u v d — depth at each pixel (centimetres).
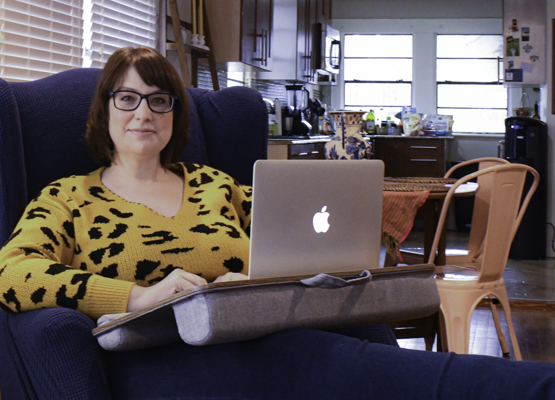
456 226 726
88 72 191
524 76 571
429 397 103
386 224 265
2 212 154
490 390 99
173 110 176
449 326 253
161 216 162
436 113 788
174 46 370
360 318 129
